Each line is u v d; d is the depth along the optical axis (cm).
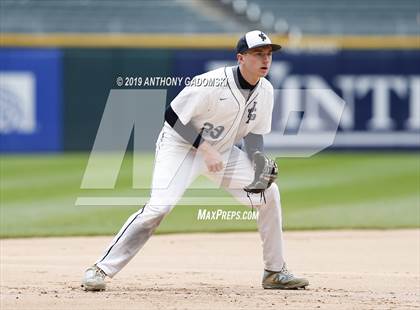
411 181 5409
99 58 6931
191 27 7656
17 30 7444
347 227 3806
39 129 6912
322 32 7725
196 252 3162
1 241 3438
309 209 4356
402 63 7088
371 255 3094
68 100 6912
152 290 2247
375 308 1981
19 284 2370
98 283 2181
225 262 2920
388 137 7094
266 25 7781
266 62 2091
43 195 4816
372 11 7900
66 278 2509
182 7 7731
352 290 2306
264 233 2281
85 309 1942
